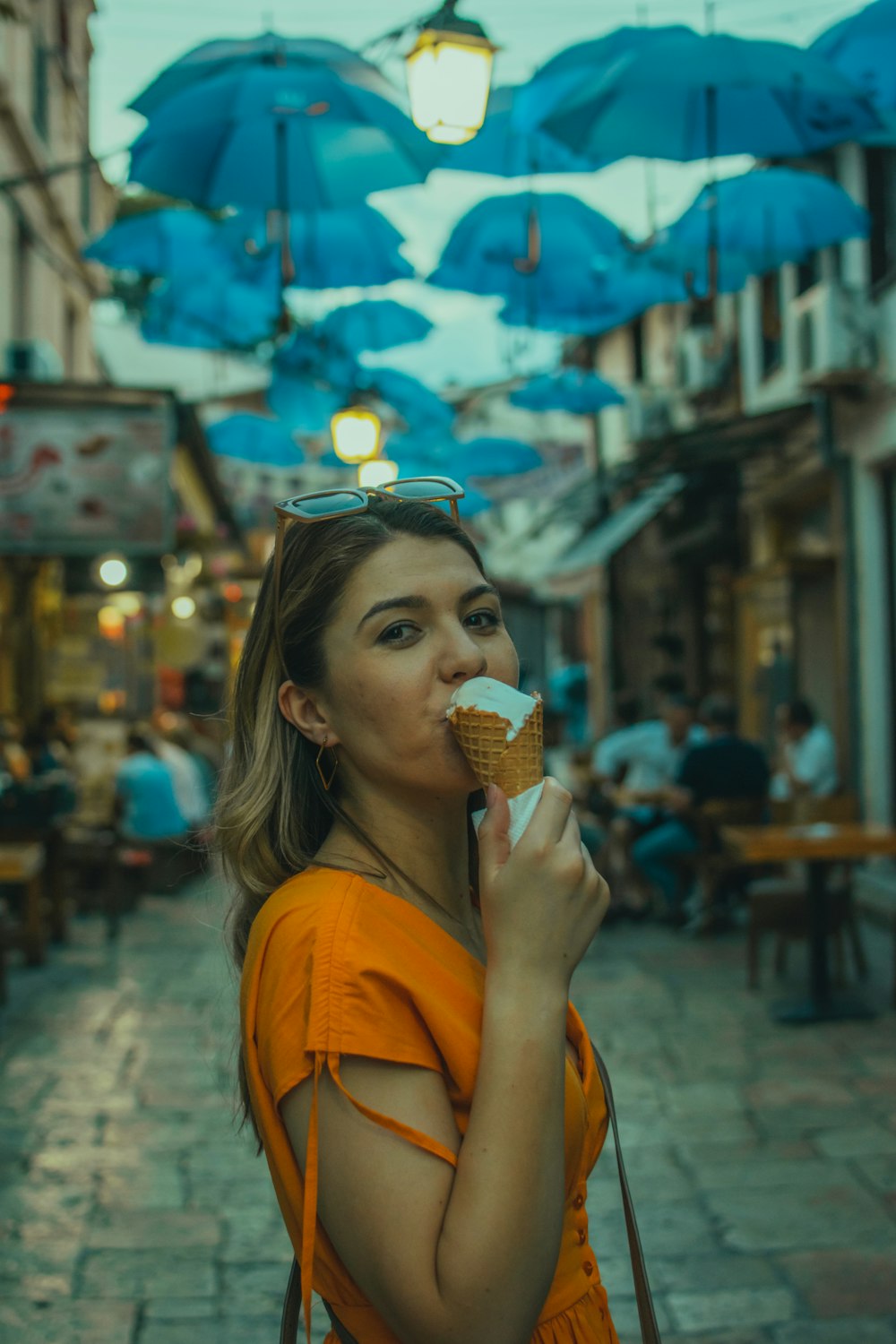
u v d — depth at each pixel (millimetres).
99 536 10344
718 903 9719
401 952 1160
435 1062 1123
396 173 7312
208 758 17312
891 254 10422
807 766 9828
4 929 7891
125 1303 3551
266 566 1436
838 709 11281
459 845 1388
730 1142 4855
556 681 26672
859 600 11039
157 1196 4383
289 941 1168
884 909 9195
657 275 10016
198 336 11281
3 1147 4906
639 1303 1479
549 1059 1085
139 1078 5859
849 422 11125
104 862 10094
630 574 21594
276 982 1154
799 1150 4742
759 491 13906
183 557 15281
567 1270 1284
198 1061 6148
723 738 9555
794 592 11594
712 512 15484
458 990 1162
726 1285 3615
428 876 1341
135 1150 4855
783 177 8461
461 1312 1008
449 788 1264
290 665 1350
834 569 11438
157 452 10398
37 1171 4637
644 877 10656
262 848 1393
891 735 10758
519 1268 1021
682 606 18297
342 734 1310
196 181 7270
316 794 1412
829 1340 3275
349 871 1247
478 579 1312
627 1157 4719
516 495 26250
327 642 1302
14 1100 5520
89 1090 5676
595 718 24953
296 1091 1111
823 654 11664
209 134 7184
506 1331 1018
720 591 15609
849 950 8641
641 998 7344
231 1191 4434
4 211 12227
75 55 16500
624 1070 5875
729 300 14773
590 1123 1368
